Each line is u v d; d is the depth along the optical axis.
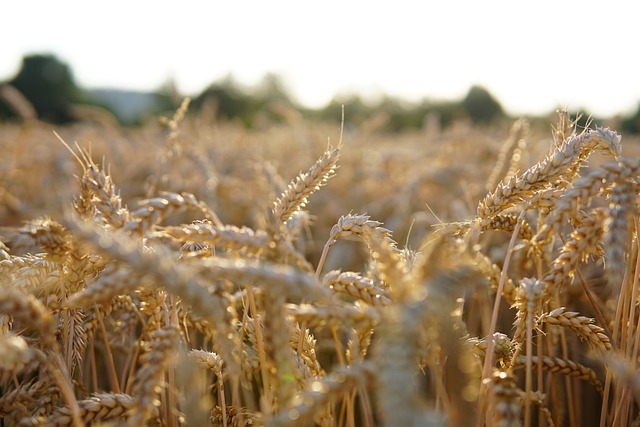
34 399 0.84
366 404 0.84
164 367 0.66
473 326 1.18
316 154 3.34
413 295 0.56
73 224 0.57
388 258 0.62
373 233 0.84
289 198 0.84
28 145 3.66
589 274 1.11
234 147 4.05
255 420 0.78
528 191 0.81
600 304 1.03
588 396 1.18
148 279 0.65
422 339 0.59
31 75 20.34
